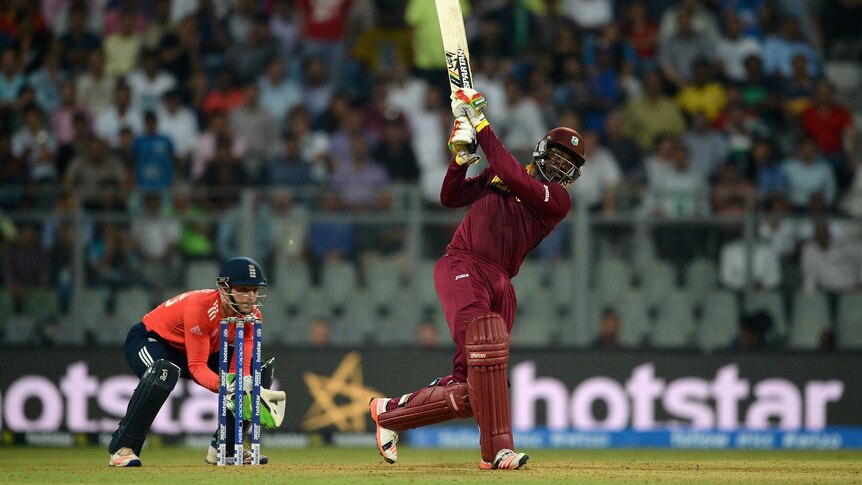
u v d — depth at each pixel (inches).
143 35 2026.3
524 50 2031.3
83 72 1967.3
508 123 1891.0
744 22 2092.8
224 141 1770.4
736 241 1529.3
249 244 1515.7
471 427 1545.3
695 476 773.3
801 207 1536.7
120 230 1523.1
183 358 920.3
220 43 2006.6
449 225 1521.9
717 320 1534.2
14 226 1524.4
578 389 1528.1
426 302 1525.6
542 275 1541.6
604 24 2097.7
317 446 1510.8
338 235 1523.1
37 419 1514.5
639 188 1561.3
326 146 1882.4
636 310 1535.4
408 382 1519.4
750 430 1530.5
